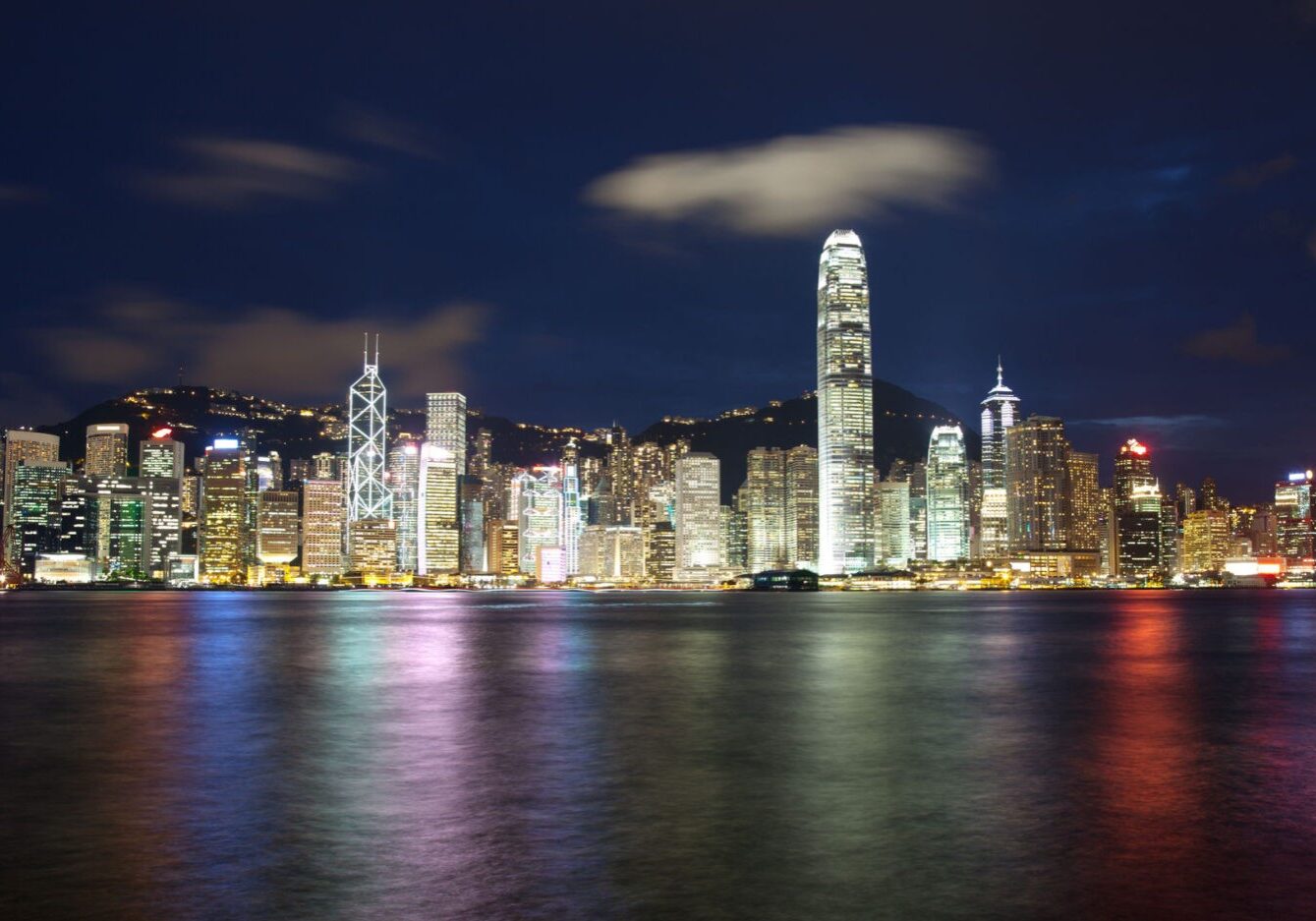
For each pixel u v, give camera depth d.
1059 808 40.84
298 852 34.50
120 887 30.91
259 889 30.69
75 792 44.03
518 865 33.03
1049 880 31.50
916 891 30.52
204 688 85.69
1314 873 32.12
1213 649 136.38
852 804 41.66
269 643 146.88
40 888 30.86
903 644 146.75
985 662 114.75
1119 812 40.19
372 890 30.56
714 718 67.62
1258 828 37.62
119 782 46.12
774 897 29.91
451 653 127.81
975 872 32.28
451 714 69.56
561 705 74.44
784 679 93.81
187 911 28.81
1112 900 29.72
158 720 66.81
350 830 37.47
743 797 42.94
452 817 39.44
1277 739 58.31
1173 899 29.80
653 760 51.75
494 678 94.44
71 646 140.00
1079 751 54.31
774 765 50.31
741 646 142.38
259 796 43.25
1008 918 28.36
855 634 173.25
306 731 61.44
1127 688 86.19
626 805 41.47
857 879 31.61
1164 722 65.25
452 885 31.00
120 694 81.44
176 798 42.84
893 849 34.81
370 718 67.56
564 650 133.88
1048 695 80.88
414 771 48.88
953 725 63.94
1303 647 139.75
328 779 46.72
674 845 35.28
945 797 42.94
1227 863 33.19
